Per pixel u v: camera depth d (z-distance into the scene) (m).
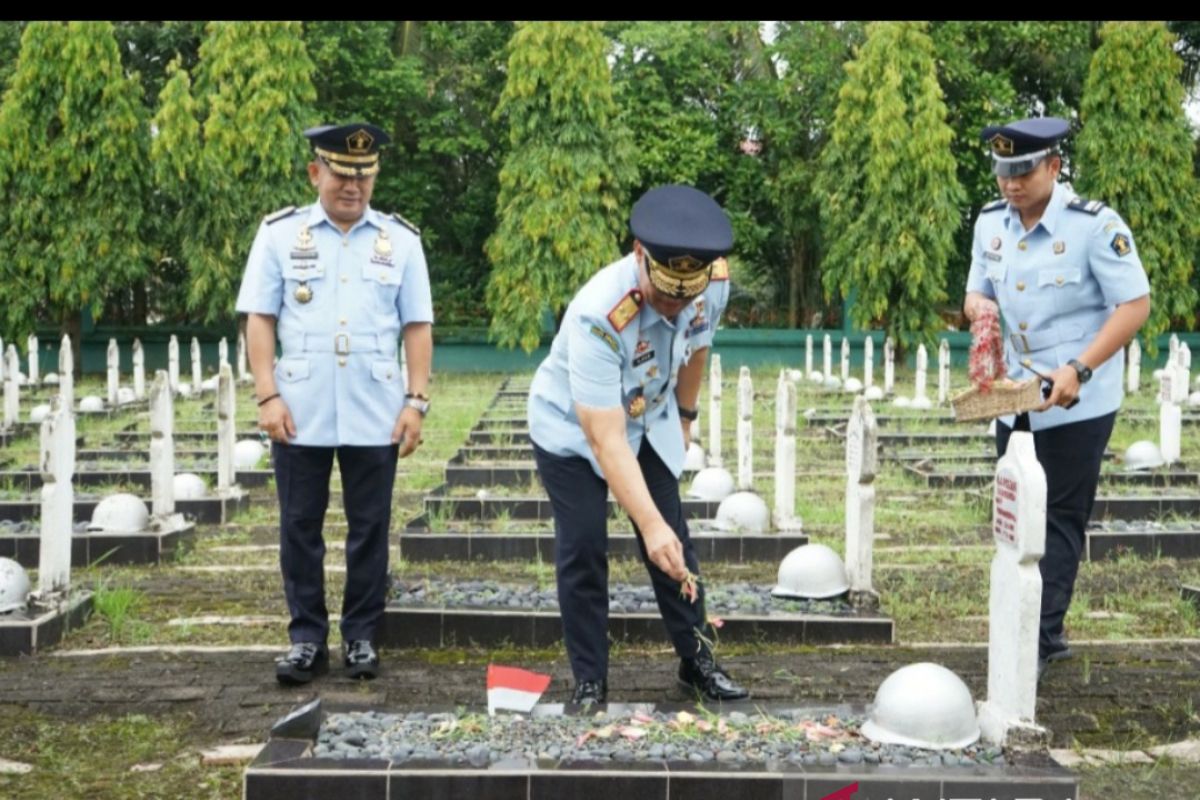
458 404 20.52
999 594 4.19
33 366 23.31
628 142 26.52
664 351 4.66
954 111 27.84
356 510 5.80
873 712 4.19
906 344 26.20
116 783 4.49
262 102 25.62
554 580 7.98
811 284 31.11
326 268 5.72
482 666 6.03
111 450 13.46
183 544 8.81
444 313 30.89
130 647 6.30
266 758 3.84
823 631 6.42
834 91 27.89
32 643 6.14
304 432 5.64
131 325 30.31
